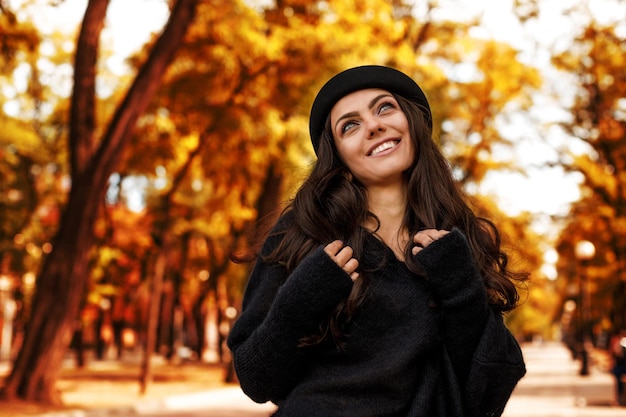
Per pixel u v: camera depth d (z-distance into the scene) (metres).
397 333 1.92
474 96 28.41
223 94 19.09
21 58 24.14
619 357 18.17
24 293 29.86
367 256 1.97
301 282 1.88
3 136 25.88
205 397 21.22
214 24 18.03
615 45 27.48
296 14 19.12
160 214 23.80
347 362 1.93
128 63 20.92
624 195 28.77
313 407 1.91
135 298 42.78
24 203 27.86
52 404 16.45
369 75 2.15
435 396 1.94
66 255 16.70
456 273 1.90
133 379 26.81
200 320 47.16
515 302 2.09
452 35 26.03
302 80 18.69
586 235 31.48
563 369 39.62
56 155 28.69
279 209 2.42
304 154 18.83
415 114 2.14
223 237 35.06
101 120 24.53
